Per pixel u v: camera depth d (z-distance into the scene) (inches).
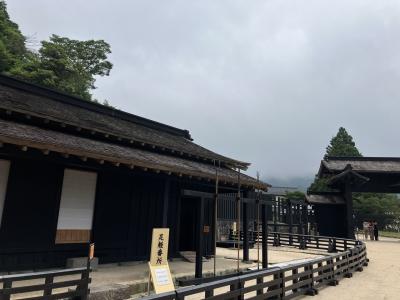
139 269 393.4
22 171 342.0
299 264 329.4
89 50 1641.2
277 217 1006.4
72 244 373.1
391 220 1776.6
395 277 471.2
